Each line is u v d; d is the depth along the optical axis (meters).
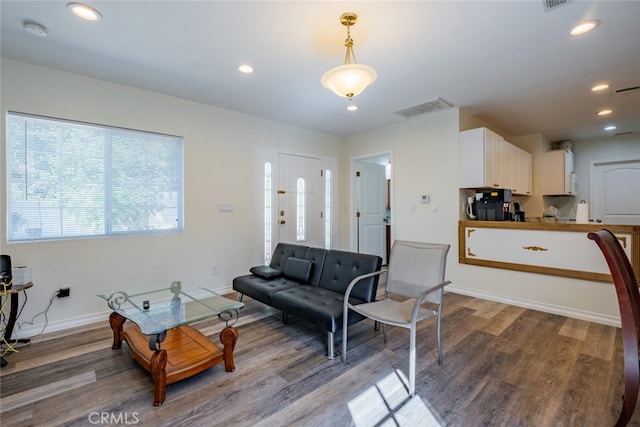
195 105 3.65
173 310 2.19
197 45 2.38
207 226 3.76
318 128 4.89
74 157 2.90
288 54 2.52
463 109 3.90
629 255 2.74
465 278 3.88
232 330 2.09
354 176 5.39
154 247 3.34
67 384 1.92
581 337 2.58
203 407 1.70
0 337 2.43
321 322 2.25
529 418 1.61
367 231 5.64
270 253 4.41
